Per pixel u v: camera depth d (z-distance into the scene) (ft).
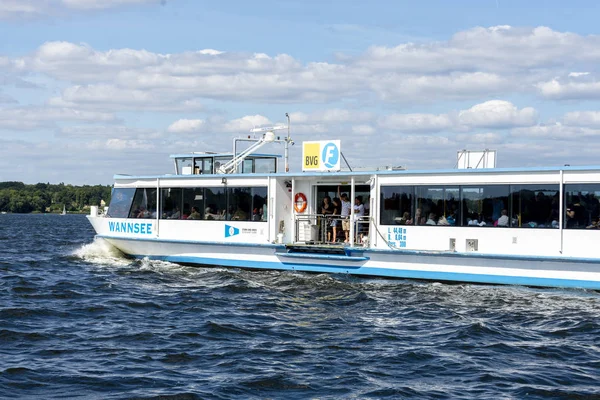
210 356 47.60
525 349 49.96
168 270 88.63
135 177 95.50
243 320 59.36
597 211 67.05
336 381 42.19
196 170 98.32
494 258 71.87
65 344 50.75
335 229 83.05
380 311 63.26
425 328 56.44
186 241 89.71
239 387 40.91
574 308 63.72
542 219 69.46
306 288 74.54
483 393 40.11
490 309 63.62
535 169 69.72
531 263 70.54
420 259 76.02
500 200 71.56
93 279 82.94
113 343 51.13
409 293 71.15
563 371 44.50
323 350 49.42
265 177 84.53
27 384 41.16
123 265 94.79
